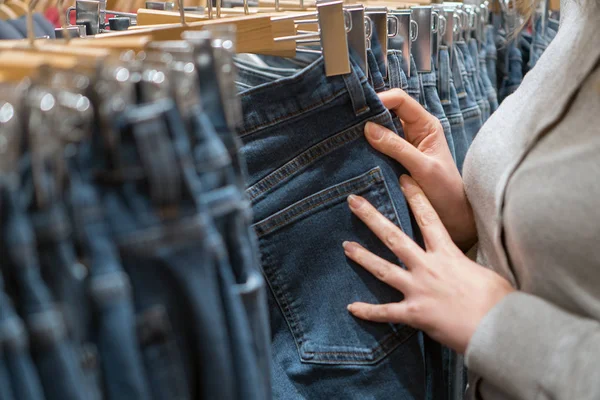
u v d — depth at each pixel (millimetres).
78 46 608
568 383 710
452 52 1251
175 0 1217
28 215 451
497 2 1569
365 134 906
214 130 585
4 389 424
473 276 854
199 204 509
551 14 1798
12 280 442
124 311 478
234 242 580
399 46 1040
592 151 722
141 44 601
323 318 931
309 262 922
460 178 1008
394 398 922
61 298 459
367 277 921
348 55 849
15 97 453
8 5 923
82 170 479
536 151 781
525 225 765
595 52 749
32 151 443
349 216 916
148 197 498
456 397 1165
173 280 513
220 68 583
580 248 726
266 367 624
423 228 923
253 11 1072
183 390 534
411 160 932
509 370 766
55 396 447
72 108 461
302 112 873
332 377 931
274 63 907
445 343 847
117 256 489
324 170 902
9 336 419
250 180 886
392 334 923
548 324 754
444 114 1176
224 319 550
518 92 887
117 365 479
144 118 476
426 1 1326
